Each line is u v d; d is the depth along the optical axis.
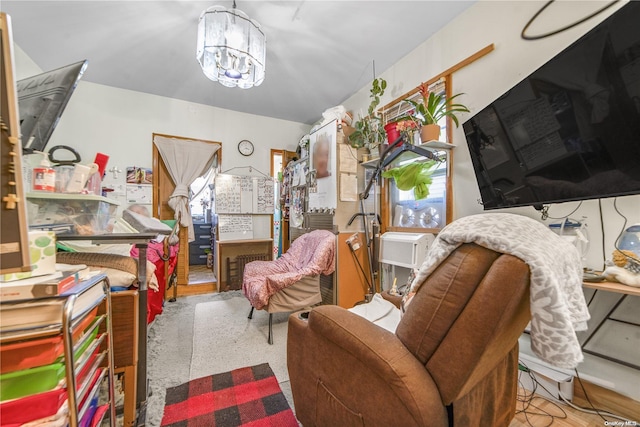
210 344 2.10
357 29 2.24
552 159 1.31
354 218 2.66
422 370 0.76
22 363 0.62
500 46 1.82
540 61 1.61
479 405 0.90
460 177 2.08
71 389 0.65
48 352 0.64
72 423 0.65
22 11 2.01
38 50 2.49
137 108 3.36
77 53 2.55
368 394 0.83
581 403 1.40
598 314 1.41
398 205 2.71
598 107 1.09
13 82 0.55
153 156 3.44
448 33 2.17
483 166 1.74
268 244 4.02
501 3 1.81
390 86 2.80
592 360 1.42
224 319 2.62
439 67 2.25
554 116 1.27
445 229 0.84
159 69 2.86
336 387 0.94
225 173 3.87
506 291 0.64
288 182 3.91
